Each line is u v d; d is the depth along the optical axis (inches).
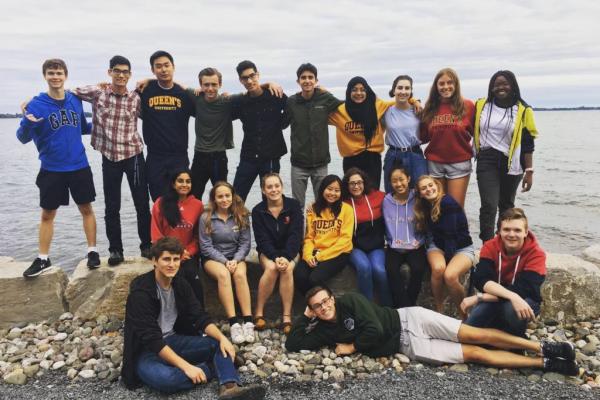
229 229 226.4
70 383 181.2
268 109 258.2
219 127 256.1
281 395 167.8
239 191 265.6
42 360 197.8
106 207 242.8
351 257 226.1
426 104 243.1
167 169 246.1
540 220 593.0
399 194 228.5
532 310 183.5
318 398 164.9
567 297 227.3
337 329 196.5
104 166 238.8
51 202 231.8
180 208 225.5
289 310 223.1
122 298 237.8
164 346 170.1
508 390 165.9
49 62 219.8
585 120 6505.9
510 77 228.8
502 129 232.2
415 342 188.7
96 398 169.0
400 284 217.0
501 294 183.6
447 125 238.5
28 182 963.3
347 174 233.1
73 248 471.2
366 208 231.9
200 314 181.8
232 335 208.4
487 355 181.8
